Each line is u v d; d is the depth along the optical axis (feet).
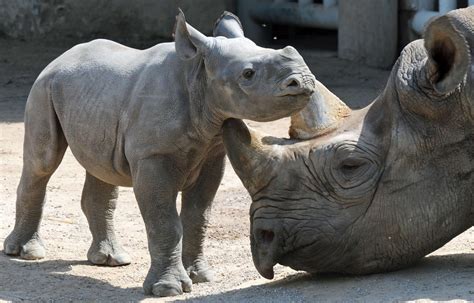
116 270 41.16
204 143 36.29
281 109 32.76
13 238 42.68
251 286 36.32
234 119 34.55
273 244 33.63
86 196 41.96
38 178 41.78
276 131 68.33
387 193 33.17
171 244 36.58
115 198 42.16
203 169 38.68
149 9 102.01
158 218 36.42
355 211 33.30
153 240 36.52
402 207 33.14
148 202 36.37
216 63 34.14
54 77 39.93
